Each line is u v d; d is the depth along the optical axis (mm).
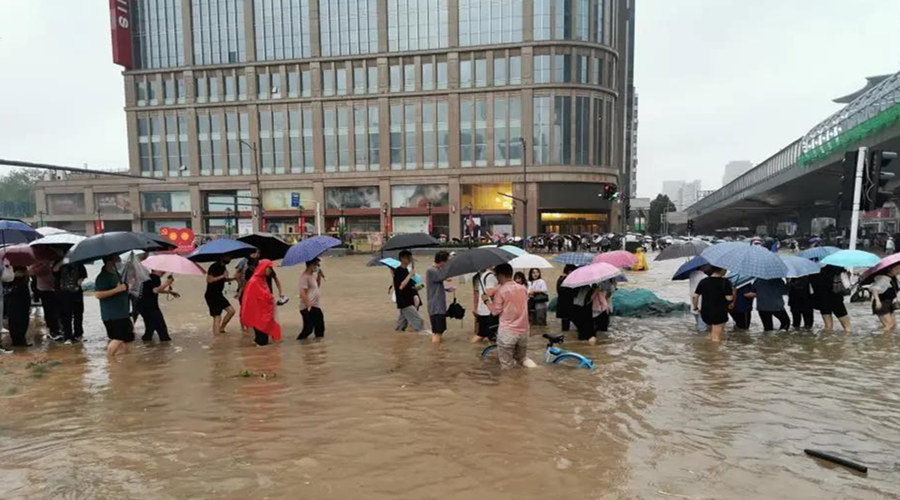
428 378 6871
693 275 10148
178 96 63281
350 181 59938
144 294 9336
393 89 59031
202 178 62719
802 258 9914
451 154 57469
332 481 4012
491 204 57469
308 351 8562
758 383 6523
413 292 10016
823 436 4844
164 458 4465
